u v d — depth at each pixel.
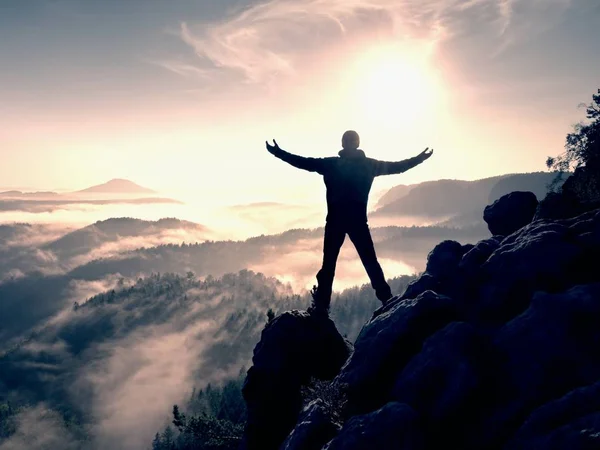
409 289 7.11
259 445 7.49
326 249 7.81
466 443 4.46
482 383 4.71
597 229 5.82
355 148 7.78
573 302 4.90
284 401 7.58
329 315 8.27
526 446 3.89
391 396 5.16
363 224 7.64
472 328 5.21
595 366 4.41
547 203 7.68
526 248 5.98
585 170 7.82
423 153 7.72
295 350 7.85
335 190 7.65
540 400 4.37
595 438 3.45
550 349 4.64
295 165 7.75
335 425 5.36
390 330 5.79
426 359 5.08
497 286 5.94
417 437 4.39
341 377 5.96
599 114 7.78
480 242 7.25
